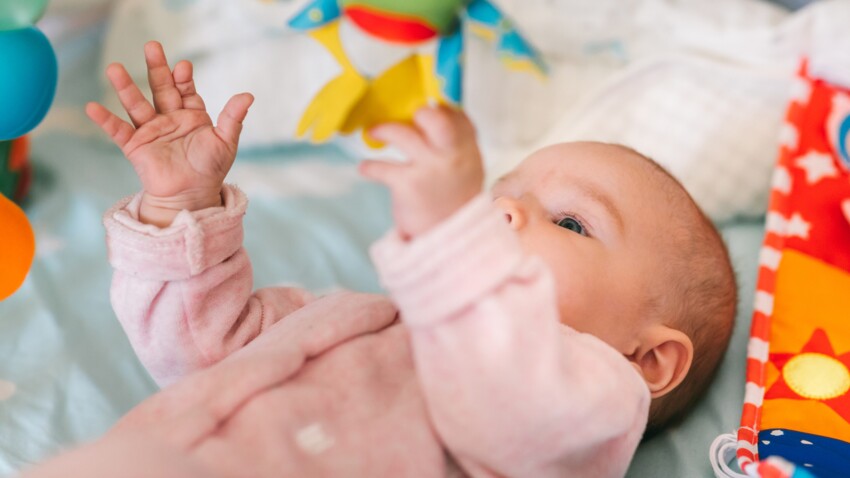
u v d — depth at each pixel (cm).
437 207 71
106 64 171
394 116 138
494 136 164
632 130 152
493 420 75
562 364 77
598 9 162
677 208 111
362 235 151
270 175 163
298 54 167
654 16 162
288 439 76
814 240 129
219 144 95
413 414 82
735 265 135
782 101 151
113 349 122
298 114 167
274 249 143
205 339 98
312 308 95
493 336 72
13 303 126
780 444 105
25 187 149
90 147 167
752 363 115
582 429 79
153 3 169
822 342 117
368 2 123
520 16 162
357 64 151
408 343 90
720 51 158
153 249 91
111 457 67
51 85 95
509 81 163
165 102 96
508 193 111
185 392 80
